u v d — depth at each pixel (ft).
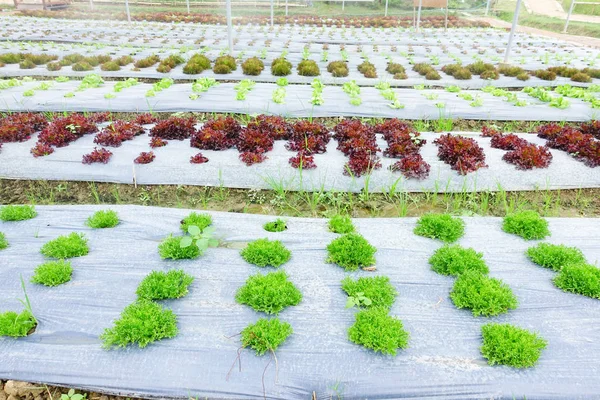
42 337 3.80
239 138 7.33
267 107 9.41
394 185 6.41
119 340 3.66
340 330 3.88
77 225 5.44
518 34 25.48
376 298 4.09
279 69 12.63
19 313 4.00
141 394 3.46
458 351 3.70
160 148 7.29
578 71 13.57
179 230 5.37
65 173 6.82
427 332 3.89
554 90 12.37
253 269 4.63
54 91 10.37
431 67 13.74
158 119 8.75
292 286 4.20
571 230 5.49
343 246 4.71
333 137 7.90
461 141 7.16
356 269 4.65
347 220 5.49
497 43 21.34
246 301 4.09
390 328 3.70
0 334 3.75
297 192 6.66
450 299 4.27
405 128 7.99
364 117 9.59
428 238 5.28
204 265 4.67
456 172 6.83
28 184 6.78
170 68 13.24
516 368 3.53
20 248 4.95
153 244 5.07
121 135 7.41
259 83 11.89
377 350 3.63
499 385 3.42
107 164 6.89
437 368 3.55
